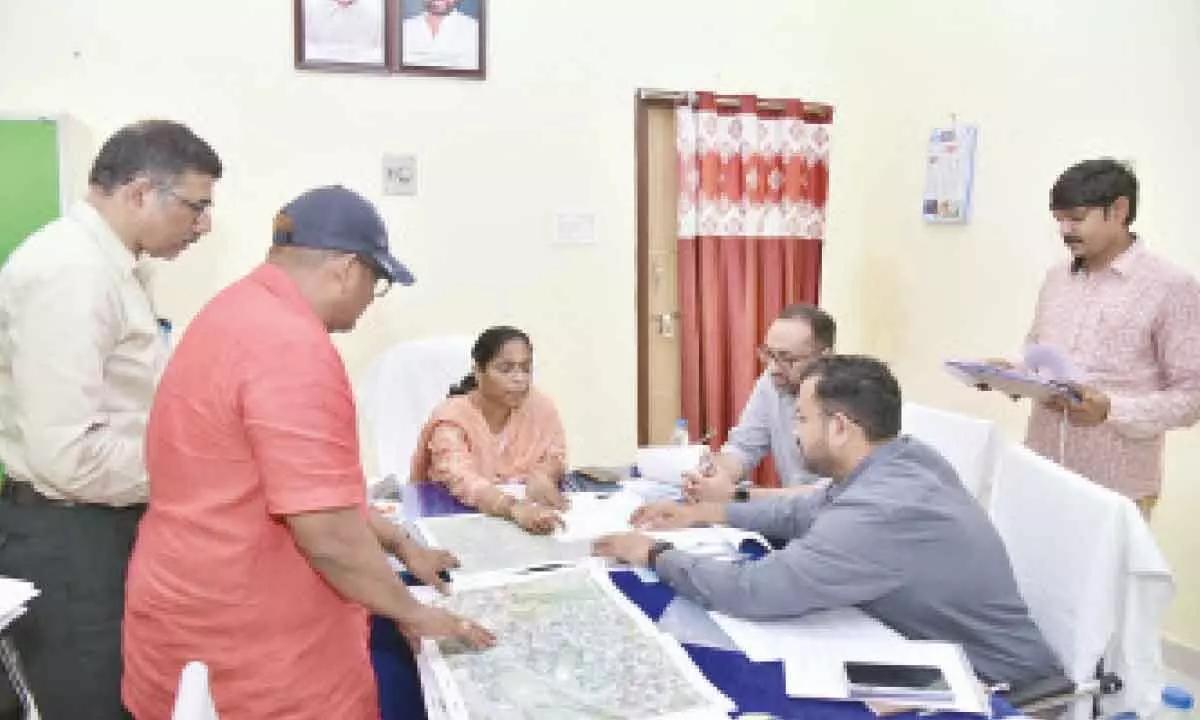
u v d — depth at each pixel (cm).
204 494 113
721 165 344
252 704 116
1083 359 229
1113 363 224
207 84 284
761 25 353
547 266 333
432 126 312
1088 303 230
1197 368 211
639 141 339
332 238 117
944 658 127
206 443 111
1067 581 158
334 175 302
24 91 266
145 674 121
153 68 278
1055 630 161
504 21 316
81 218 157
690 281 344
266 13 288
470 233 321
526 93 322
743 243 351
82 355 147
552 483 208
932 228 341
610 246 342
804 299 368
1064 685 145
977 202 321
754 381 359
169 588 116
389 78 304
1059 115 286
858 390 153
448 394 246
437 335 320
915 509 143
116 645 161
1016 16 299
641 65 337
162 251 167
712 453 234
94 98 273
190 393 112
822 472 163
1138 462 225
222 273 293
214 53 284
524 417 229
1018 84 301
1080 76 278
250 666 115
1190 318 212
